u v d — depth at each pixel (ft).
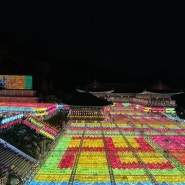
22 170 114.01
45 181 105.91
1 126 141.08
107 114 304.91
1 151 119.55
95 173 116.26
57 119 244.01
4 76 318.24
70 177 110.83
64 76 514.68
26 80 319.68
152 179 110.93
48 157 138.21
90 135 193.98
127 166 126.93
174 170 122.93
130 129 220.84
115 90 420.77
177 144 173.06
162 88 358.02
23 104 276.21
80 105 255.50
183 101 445.78
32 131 170.09
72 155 142.61
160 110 345.31
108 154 146.30
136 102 400.26
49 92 399.03
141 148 160.35
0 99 313.53
